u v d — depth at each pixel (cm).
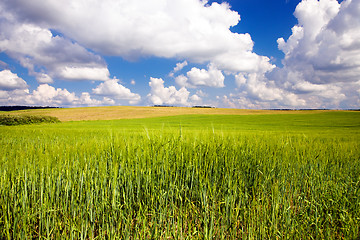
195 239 240
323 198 301
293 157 404
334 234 256
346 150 499
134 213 267
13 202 255
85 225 239
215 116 5591
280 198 284
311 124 3322
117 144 340
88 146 359
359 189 309
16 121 3241
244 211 264
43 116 3834
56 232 250
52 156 308
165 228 253
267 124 3381
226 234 254
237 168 311
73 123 3612
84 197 268
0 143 542
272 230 253
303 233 253
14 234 226
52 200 254
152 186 276
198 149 344
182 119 4709
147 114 6147
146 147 320
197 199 282
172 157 321
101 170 275
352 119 4281
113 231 241
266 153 392
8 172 273
